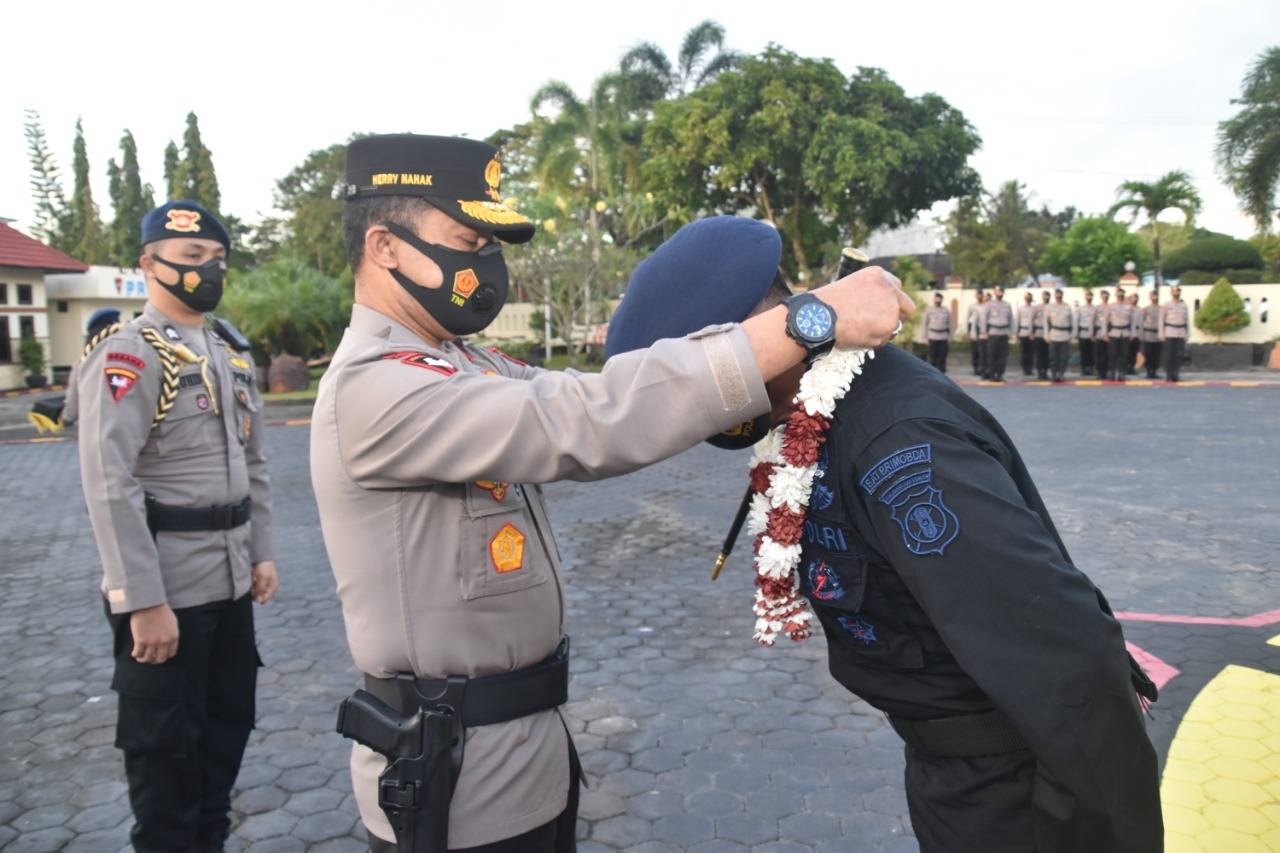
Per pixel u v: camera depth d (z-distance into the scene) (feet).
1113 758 4.12
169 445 8.95
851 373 4.53
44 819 10.37
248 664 9.64
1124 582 17.74
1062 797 4.18
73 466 38.75
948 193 77.56
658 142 77.71
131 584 8.21
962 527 4.16
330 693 13.70
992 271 113.09
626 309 5.07
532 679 5.32
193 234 9.28
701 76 93.04
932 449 4.32
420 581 5.06
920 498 4.26
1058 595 4.13
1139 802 4.21
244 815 10.36
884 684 4.89
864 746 11.62
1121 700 4.17
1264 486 26.07
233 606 9.44
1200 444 33.73
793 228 80.07
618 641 15.43
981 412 4.83
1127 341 61.16
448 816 5.03
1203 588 17.26
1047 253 102.06
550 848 5.56
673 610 16.94
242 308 71.31
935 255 123.34
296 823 10.19
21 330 87.92
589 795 10.57
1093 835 4.17
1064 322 61.31
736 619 16.37
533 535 5.41
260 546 10.13
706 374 4.27
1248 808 9.82
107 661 15.29
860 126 69.92
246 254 151.02
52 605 18.56
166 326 9.26
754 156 71.92
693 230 5.03
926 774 4.98
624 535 22.71
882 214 76.43
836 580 4.73
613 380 4.39
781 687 13.42
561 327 76.64
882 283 4.58
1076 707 4.08
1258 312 74.64
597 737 12.00
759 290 4.82
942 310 67.92
